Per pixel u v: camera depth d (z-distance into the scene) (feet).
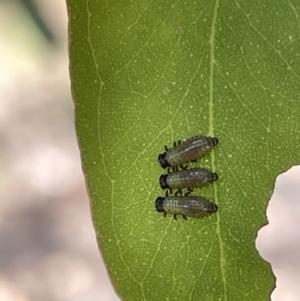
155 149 0.24
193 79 0.24
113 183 0.24
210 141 0.24
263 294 0.24
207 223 0.25
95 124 0.24
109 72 0.23
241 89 0.24
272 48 0.24
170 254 0.25
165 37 0.24
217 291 0.25
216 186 0.25
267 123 0.24
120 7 0.23
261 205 0.24
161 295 0.25
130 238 0.24
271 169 0.24
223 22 0.24
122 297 0.24
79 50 0.23
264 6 0.24
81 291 0.50
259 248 0.47
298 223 0.48
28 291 0.50
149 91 0.24
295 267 0.47
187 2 0.23
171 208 0.25
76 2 0.23
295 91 0.24
